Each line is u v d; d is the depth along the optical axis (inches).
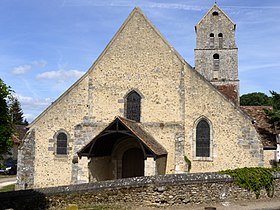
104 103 829.2
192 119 781.3
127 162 828.0
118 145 827.4
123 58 834.2
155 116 800.3
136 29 837.2
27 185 824.3
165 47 815.1
